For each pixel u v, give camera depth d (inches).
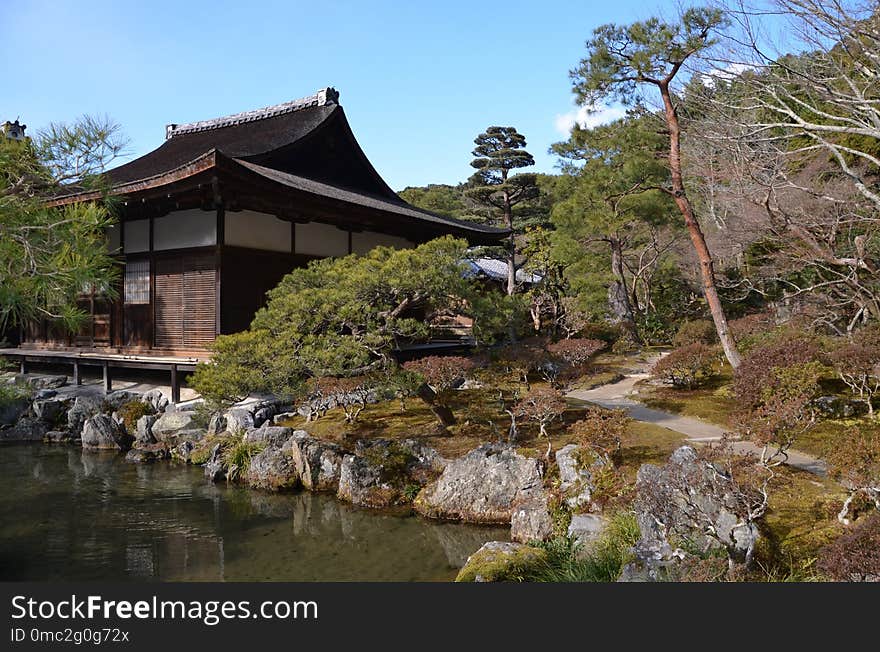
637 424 380.8
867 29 299.6
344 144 749.9
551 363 477.7
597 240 801.6
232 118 821.9
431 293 346.6
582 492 280.8
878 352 374.0
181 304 535.5
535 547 244.2
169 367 499.2
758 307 786.2
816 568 185.3
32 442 506.9
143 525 309.7
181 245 534.9
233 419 438.9
